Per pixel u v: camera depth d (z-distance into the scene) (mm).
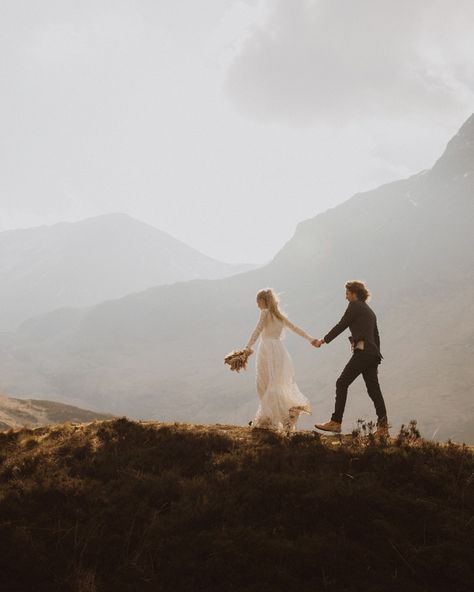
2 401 33469
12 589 3402
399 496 4250
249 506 4234
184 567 3533
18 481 4840
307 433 6293
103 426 6770
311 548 3654
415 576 3430
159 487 4566
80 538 3854
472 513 4070
